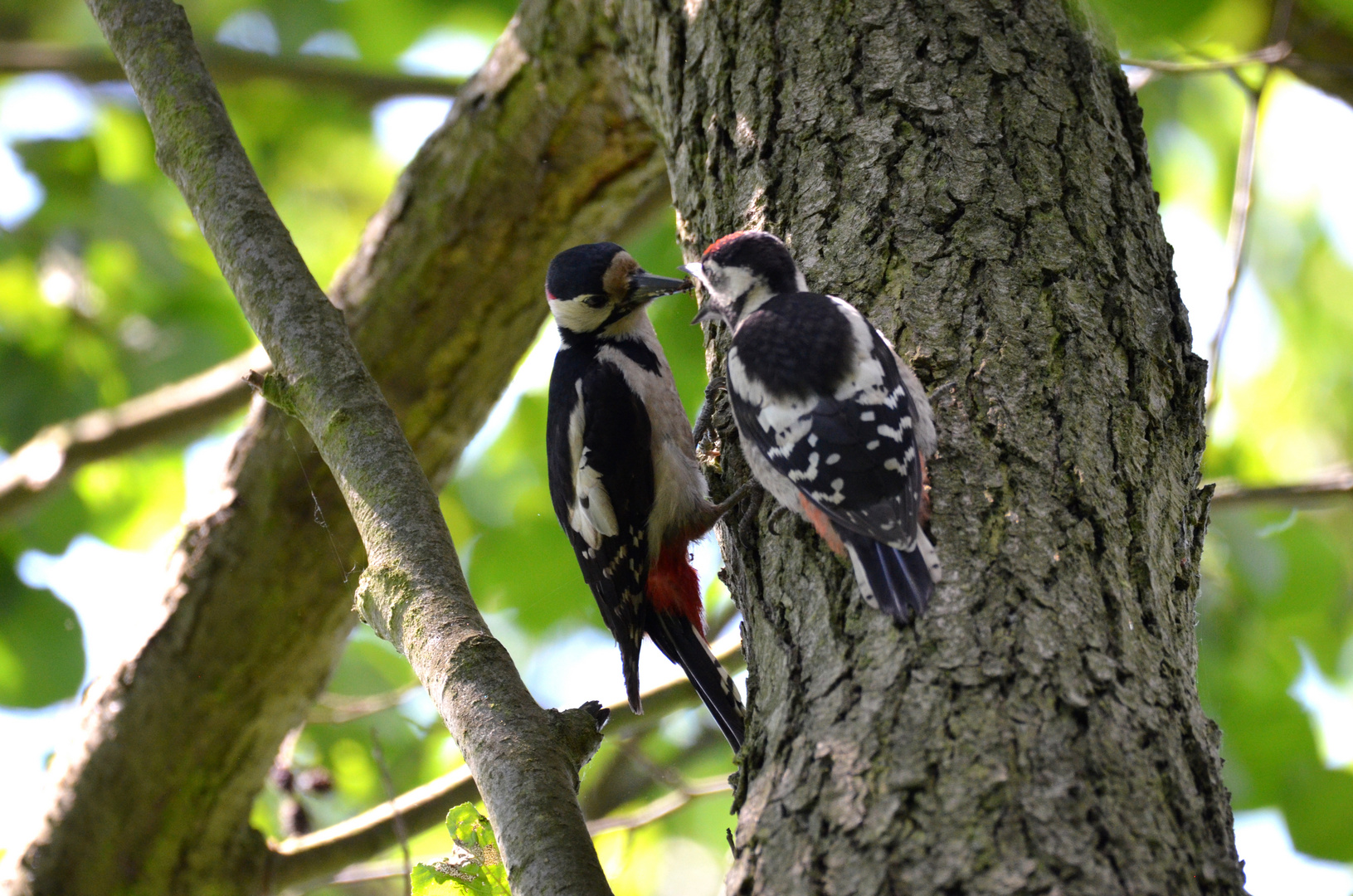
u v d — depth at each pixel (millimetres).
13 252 14398
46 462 13070
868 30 7504
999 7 7527
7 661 14133
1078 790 4371
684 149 8094
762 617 6035
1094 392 5984
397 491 6344
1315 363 15672
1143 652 5023
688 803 11180
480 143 11133
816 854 4367
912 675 4828
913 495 5488
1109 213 6785
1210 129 14734
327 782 12812
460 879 5578
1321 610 12766
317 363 6918
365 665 14141
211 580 11625
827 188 7066
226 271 7516
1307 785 11695
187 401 13227
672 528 8805
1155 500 5770
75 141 14359
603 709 5547
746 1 8023
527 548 13883
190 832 11922
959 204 6684
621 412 8938
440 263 11633
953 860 4184
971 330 6219
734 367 6465
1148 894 4129
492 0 15156
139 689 11648
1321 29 9883
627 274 9320
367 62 15703
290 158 16516
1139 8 6809
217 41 15219
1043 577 5160
